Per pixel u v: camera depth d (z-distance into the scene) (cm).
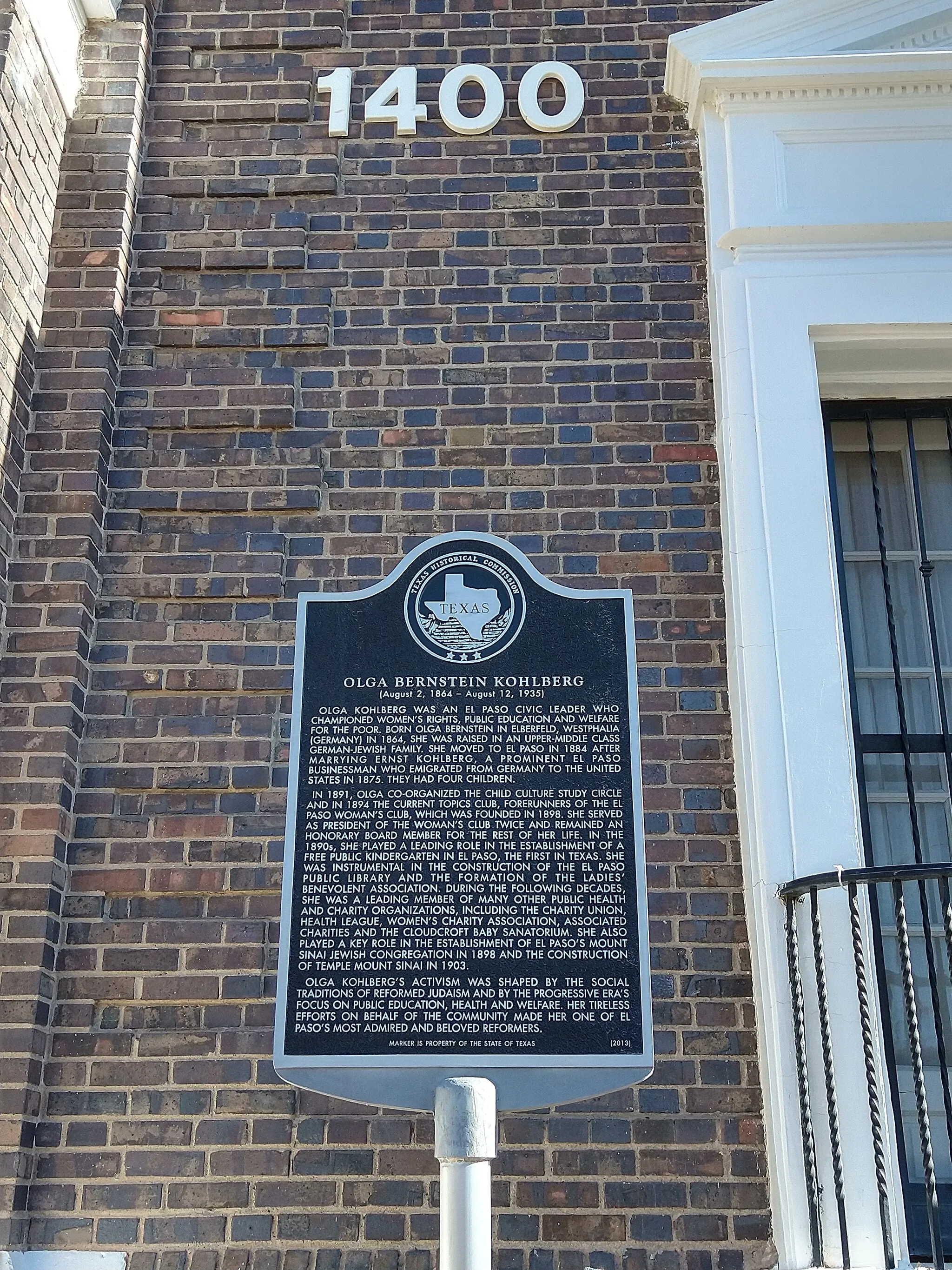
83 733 473
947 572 511
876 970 449
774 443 486
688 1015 432
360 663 465
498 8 586
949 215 516
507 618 470
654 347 525
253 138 567
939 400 532
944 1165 435
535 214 548
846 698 458
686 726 469
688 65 552
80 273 529
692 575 489
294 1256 409
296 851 438
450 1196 363
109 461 510
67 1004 439
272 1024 436
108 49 568
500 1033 416
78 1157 420
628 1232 409
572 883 432
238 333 530
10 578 481
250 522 502
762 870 434
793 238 517
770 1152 411
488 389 520
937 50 534
